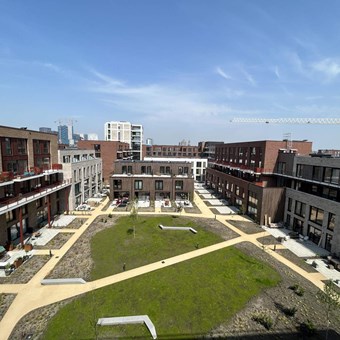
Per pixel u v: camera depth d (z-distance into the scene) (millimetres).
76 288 22359
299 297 21750
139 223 41750
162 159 100688
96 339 15875
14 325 17609
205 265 27125
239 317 19047
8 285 22641
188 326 18016
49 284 22875
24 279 23688
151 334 17000
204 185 84750
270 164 47125
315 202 34938
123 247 31734
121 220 43188
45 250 30359
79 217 44469
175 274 25062
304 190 39312
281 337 17062
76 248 31109
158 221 43156
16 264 25875
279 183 46906
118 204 53438
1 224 29969
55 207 45938
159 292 21922
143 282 23453
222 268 26516
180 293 21844
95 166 64625
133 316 18578
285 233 38781
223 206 55844
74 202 49281
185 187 58438
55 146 45781
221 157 71312
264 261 28578
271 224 41812
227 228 40500
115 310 19438
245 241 34812
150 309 19688
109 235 35844
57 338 16484
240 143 58094
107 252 30125
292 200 40688
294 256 30422
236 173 61125
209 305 20375
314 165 36594
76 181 50781
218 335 17172
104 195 63375
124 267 26078
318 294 20438
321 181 35094
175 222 42938
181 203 56188
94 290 22078
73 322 18031
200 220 44656
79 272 25188
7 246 30062
